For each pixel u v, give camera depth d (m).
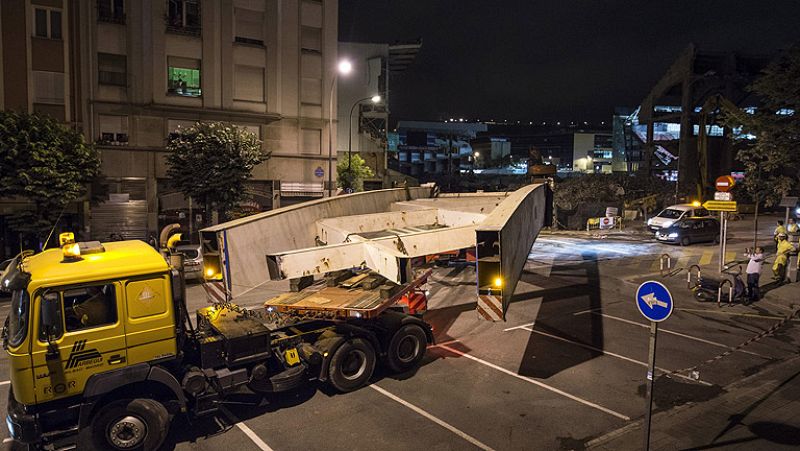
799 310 13.77
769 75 18.53
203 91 28.08
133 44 26.39
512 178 85.75
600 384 9.04
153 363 6.89
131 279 6.70
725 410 7.88
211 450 6.83
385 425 7.50
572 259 22.88
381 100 46.41
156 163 27.14
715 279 15.13
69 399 6.47
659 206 43.59
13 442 7.03
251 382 7.64
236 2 28.81
